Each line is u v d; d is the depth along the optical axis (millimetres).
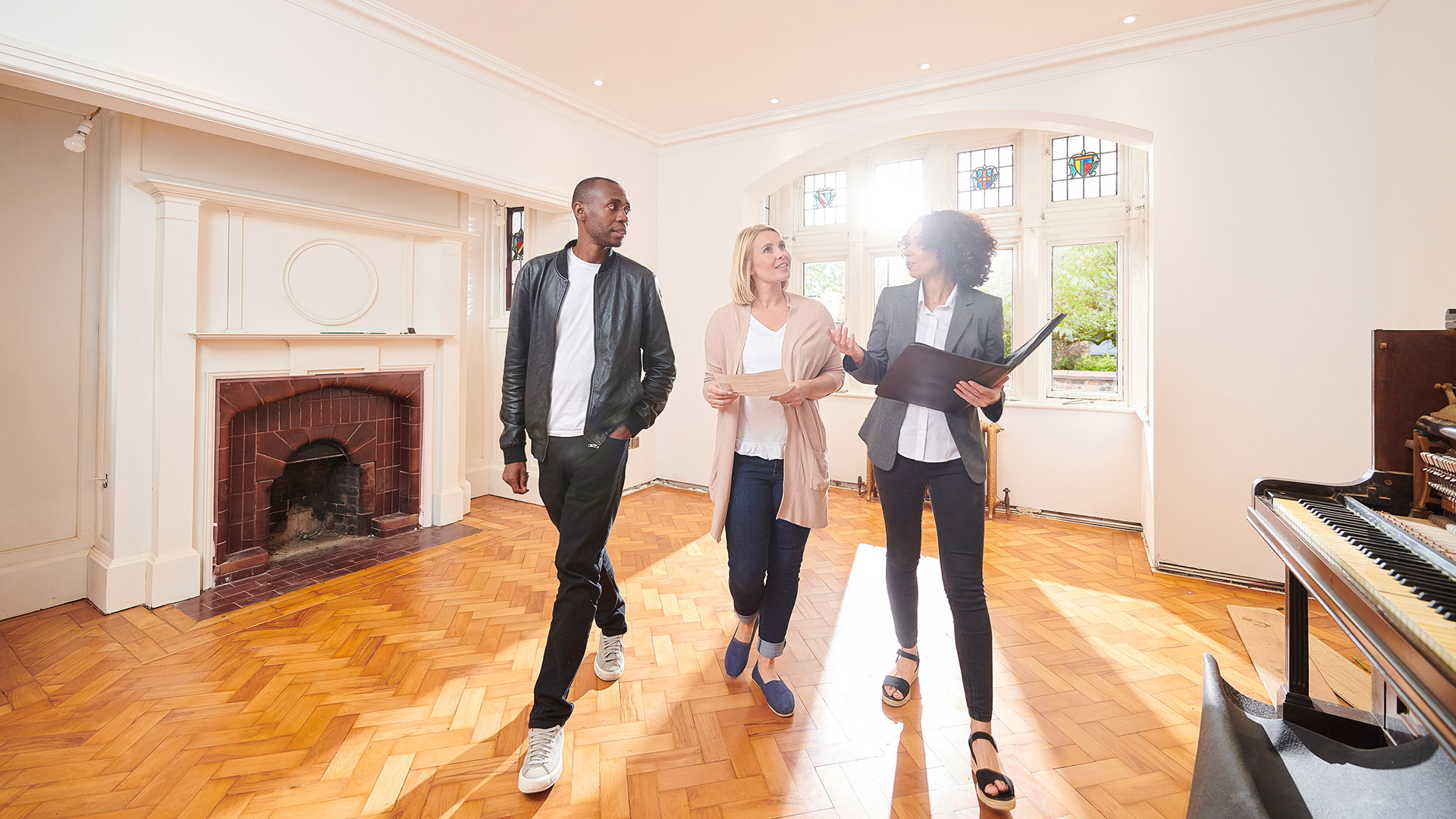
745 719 1919
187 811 1536
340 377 3668
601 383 1713
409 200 4098
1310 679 2156
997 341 1653
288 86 2941
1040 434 4676
